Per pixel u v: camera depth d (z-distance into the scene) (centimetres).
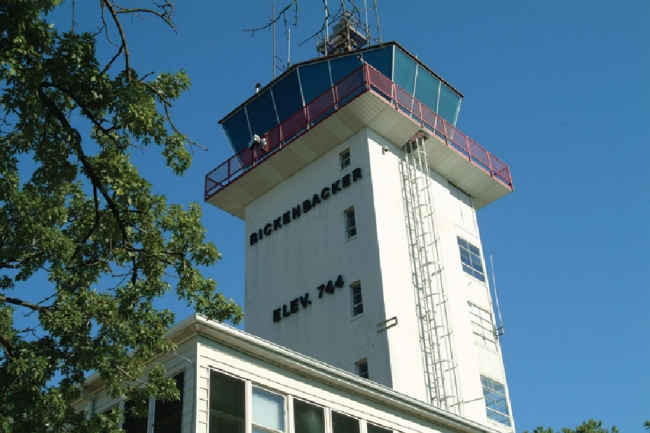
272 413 2295
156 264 2066
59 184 1928
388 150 4328
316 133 4338
